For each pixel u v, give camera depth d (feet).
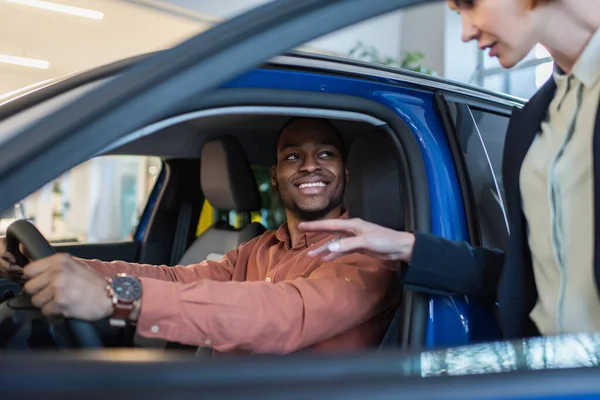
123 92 1.94
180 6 16.90
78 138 1.89
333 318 4.13
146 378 1.76
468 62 21.58
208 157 7.50
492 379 2.05
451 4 3.01
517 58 2.95
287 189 5.49
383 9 2.31
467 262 3.59
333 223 3.58
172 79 2.00
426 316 3.92
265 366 1.92
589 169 2.83
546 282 3.14
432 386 1.96
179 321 3.50
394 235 3.56
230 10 17.67
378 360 2.06
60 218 17.89
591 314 2.84
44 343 3.56
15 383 1.66
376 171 4.82
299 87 3.78
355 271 4.50
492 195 4.55
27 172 1.85
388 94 4.25
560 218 2.96
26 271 3.28
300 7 2.19
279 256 5.58
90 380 1.71
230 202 7.41
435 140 4.36
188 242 8.75
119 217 14.25
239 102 3.51
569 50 2.89
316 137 5.40
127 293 3.37
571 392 2.09
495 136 4.90
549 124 3.14
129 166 9.34
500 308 3.26
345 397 1.84
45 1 15.78
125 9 16.62
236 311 3.69
